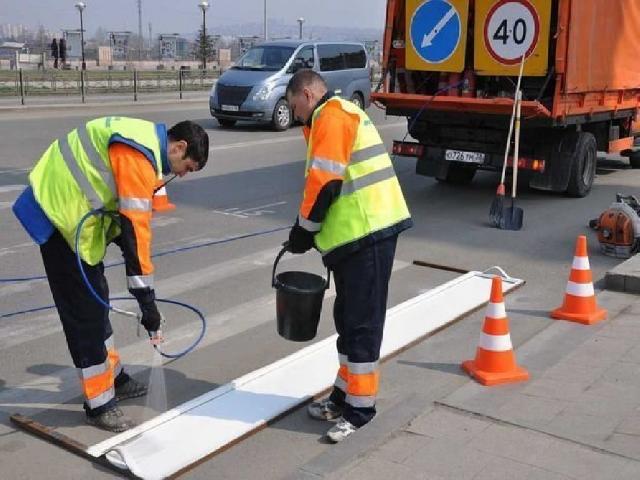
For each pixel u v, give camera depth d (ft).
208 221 29.19
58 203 12.05
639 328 17.88
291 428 13.34
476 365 15.08
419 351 16.63
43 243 12.37
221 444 12.55
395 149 35.14
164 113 69.97
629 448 11.91
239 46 172.76
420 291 21.33
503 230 28.68
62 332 17.92
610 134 37.29
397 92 35.27
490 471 11.27
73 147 12.14
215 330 18.17
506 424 12.75
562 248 26.08
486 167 34.68
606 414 13.15
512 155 32.58
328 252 12.34
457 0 32.07
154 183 12.10
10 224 27.66
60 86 90.89
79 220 12.05
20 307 19.56
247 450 12.62
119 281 21.70
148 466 11.85
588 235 27.96
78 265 12.44
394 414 13.07
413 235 27.71
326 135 11.70
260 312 19.44
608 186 38.45
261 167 41.68
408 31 33.60
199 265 23.44
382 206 12.19
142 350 16.93
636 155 44.06
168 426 13.10
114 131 11.98
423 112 33.42
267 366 15.53
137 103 76.69
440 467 11.41
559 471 11.25
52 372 15.76
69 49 172.24
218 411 13.65
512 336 17.57
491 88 33.47
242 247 25.61
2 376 15.52
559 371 15.20
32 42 276.41
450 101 31.60
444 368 15.69
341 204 12.14
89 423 13.47
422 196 35.04
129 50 199.41
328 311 19.61
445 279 22.44
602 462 11.48
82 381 13.16
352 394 12.72
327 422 13.56
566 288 19.52
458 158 33.63
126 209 11.85
